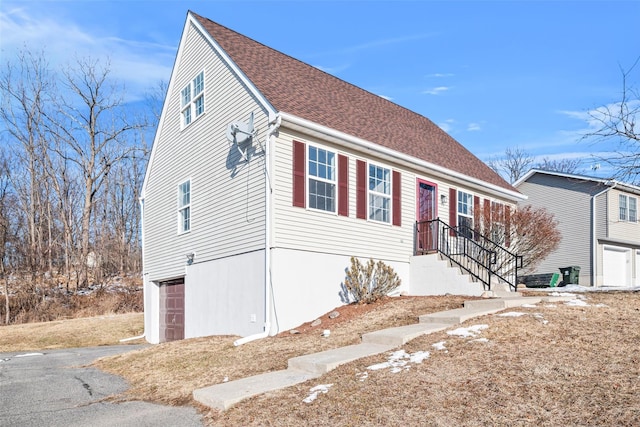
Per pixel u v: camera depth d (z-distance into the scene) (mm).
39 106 29797
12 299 21859
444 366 5680
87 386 7660
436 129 18984
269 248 9789
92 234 31297
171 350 9633
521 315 7605
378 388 5246
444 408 4539
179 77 14688
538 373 5090
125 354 10453
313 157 10836
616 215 21766
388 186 12641
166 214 14914
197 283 12664
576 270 20219
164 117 15461
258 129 10539
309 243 10477
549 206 23500
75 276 27438
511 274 14188
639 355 5328
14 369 9828
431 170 13539
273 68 12922
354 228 11500
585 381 4742
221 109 12141
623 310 7652
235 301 10875
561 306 8305
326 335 8539
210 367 7652
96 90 31172
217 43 12461
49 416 5852
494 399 4594
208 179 12516
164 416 5555
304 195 10500
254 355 7926
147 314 15883
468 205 15242
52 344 15148
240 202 10977
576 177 22328
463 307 9148
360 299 10797
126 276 29703
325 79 15258
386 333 7312
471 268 12812
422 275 12500
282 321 9820
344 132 11078
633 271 23078
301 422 4695
